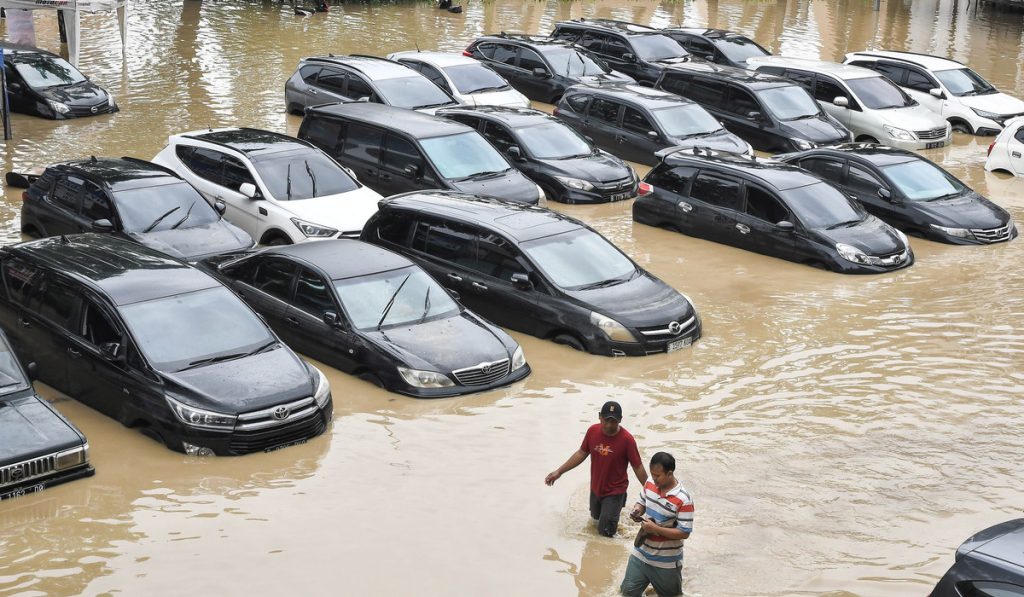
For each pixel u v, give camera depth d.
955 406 11.48
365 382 12.08
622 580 8.26
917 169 19.17
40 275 11.78
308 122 19.64
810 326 13.98
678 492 7.68
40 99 23.14
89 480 9.73
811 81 25.53
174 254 14.20
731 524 9.05
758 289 15.52
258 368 10.89
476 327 12.59
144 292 11.33
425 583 8.17
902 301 15.02
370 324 12.29
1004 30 39.78
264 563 8.40
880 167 18.94
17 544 8.59
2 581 8.04
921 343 13.37
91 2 26.81
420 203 14.98
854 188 19.11
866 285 15.77
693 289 15.49
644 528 7.71
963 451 10.42
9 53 23.86
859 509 9.32
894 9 44.44
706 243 17.86
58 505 9.26
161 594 7.95
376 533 8.89
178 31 32.75
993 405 11.51
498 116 20.75
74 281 11.41
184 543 8.67
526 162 20.03
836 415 11.24
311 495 9.53
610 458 8.70
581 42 29.70
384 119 18.92
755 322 14.14
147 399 10.46
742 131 23.72
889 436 10.75
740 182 17.55
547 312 13.39
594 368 12.60
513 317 13.74
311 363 12.58
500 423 11.06
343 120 19.17
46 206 15.57
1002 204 20.34
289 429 10.49
